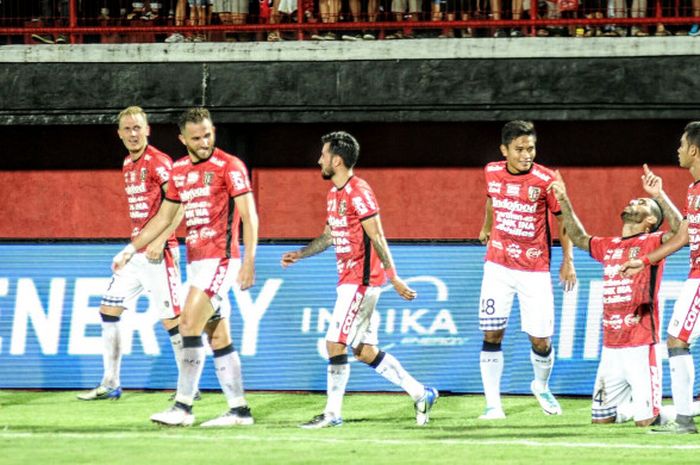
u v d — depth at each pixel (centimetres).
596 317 2912
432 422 2484
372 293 2409
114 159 4259
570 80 3775
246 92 3888
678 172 4066
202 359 2314
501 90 3800
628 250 2409
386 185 4181
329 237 2589
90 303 3014
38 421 2450
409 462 1856
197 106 3900
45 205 4281
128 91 3925
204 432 2233
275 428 2325
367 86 3844
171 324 2795
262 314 2978
